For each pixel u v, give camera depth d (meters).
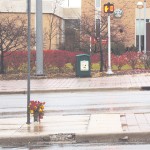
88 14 63.19
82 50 44.00
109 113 15.50
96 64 39.94
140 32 63.28
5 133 11.95
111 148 10.45
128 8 67.25
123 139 11.39
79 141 11.47
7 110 17.31
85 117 14.50
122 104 18.20
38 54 30.41
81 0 67.00
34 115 13.60
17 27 37.38
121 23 64.50
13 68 33.97
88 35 41.53
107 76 30.58
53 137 11.57
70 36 59.38
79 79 28.95
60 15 63.78
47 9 58.00
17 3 55.75
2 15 55.00
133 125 12.62
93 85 25.27
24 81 28.33
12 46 37.84
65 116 14.93
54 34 56.72
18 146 11.14
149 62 36.31
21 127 12.86
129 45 66.25
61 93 23.56
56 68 34.25
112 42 48.06
